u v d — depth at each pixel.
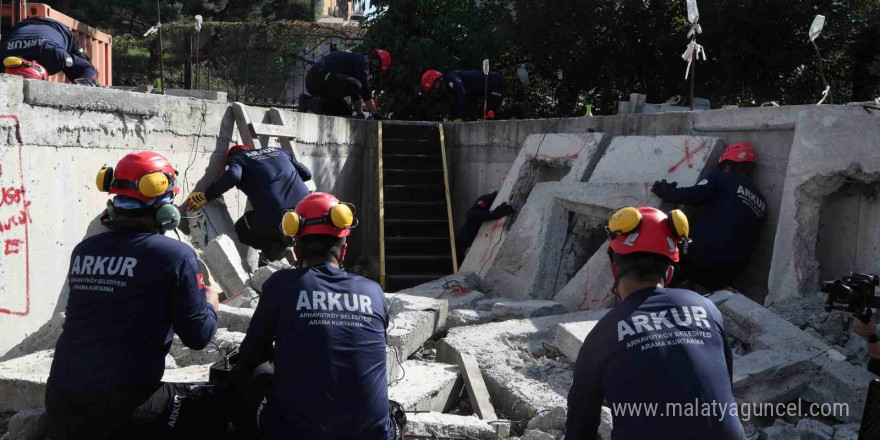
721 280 5.97
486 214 8.41
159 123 6.68
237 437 3.33
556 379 4.83
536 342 5.47
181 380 4.32
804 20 12.71
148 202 3.27
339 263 3.29
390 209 9.83
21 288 5.30
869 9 12.48
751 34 13.14
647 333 2.44
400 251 9.45
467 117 11.70
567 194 7.14
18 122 5.24
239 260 6.60
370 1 13.88
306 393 2.91
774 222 6.00
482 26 13.62
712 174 6.07
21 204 5.28
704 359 2.40
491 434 4.18
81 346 3.13
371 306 3.13
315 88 10.91
